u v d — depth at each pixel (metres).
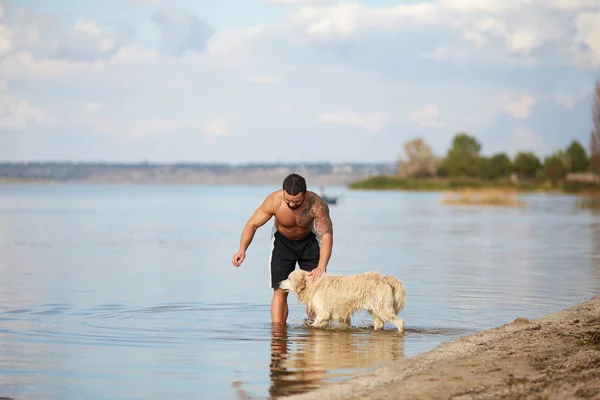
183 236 32.66
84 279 16.70
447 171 147.50
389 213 57.50
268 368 8.09
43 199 101.31
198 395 7.06
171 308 12.35
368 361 8.41
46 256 22.73
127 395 7.07
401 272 18.19
